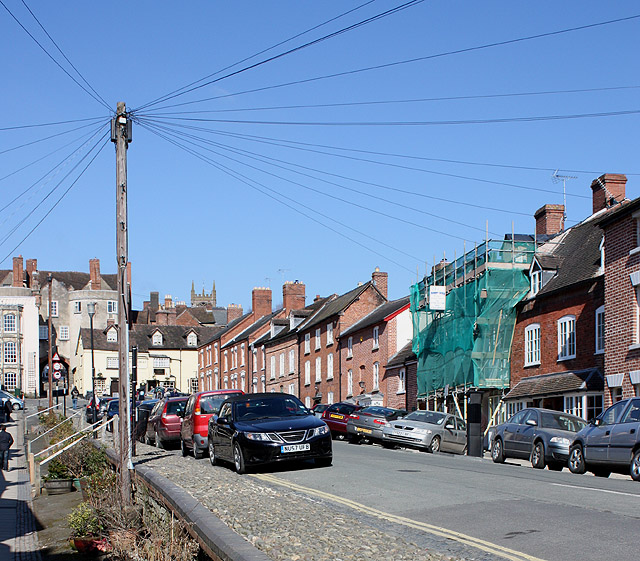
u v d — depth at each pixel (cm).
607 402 2464
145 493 1321
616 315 2442
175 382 9019
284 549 782
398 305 4678
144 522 1170
